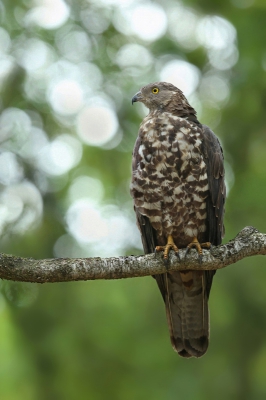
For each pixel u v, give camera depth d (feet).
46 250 47.88
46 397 43.32
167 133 34.19
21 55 54.85
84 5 55.77
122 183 52.19
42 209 49.75
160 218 34.71
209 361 44.75
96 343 44.47
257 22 50.14
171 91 37.88
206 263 30.50
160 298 46.03
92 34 55.77
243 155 49.88
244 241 30.50
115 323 45.24
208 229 35.14
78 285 46.24
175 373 44.32
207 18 54.24
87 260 28.09
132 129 53.62
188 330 35.58
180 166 33.96
